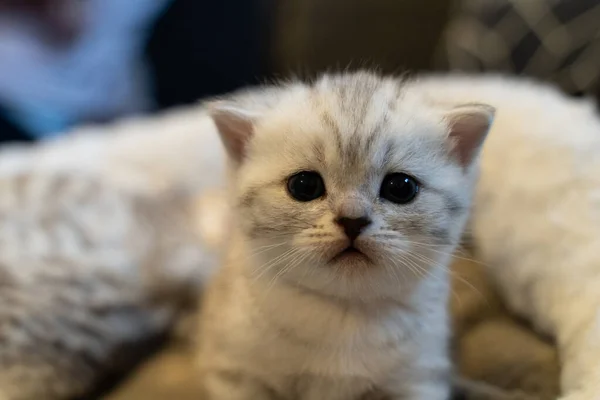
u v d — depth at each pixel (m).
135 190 0.36
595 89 0.36
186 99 0.56
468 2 0.42
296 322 0.23
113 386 0.29
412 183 0.22
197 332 0.30
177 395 0.28
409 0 0.47
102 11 0.51
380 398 0.24
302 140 0.22
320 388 0.24
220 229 0.33
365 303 0.23
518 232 0.28
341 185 0.21
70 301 0.29
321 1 0.49
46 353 0.28
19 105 0.49
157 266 0.32
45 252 0.29
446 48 0.44
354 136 0.21
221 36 0.54
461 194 0.23
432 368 0.24
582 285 0.26
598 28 0.36
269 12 0.53
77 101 0.51
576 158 0.29
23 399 0.27
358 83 0.24
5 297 0.28
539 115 0.32
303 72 0.44
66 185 0.33
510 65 0.39
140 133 0.40
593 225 0.27
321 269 0.21
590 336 0.24
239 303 0.24
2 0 0.47
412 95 0.24
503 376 0.26
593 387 0.22
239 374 0.25
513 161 0.30
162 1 0.53
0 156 0.38
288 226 0.22
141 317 0.30
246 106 0.24
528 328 0.28
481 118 0.23
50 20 0.49
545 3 0.38
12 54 0.48
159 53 0.55
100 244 0.31
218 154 0.38
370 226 0.21
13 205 0.31
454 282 0.28
